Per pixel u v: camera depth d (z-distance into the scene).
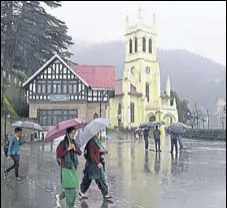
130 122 83.19
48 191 10.26
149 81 91.62
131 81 91.44
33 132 36.84
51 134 7.26
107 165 16.16
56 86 43.97
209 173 13.82
